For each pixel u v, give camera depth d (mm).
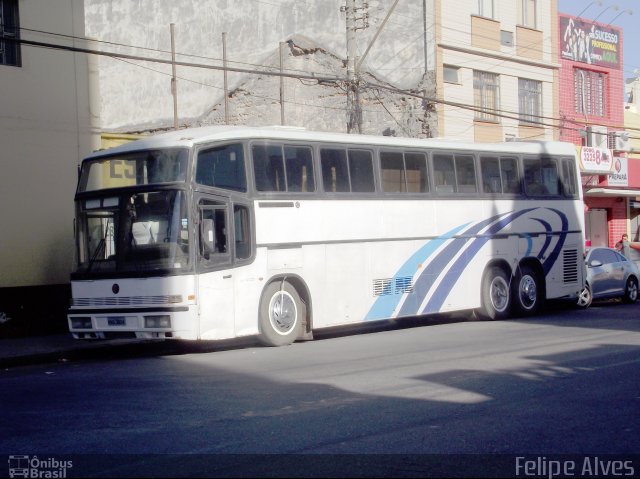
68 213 20234
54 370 13664
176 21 36219
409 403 9844
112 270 14891
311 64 32781
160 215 14617
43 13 19969
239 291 15172
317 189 16719
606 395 10289
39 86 19766
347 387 10961
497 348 14656
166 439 8234
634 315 21531
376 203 17797
